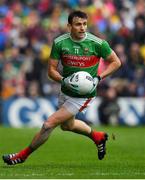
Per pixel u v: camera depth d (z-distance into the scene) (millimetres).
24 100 53375
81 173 24641
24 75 57906
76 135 46031
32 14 64250
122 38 62281
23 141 41281
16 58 59500
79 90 25922
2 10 65000
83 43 26000
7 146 38344
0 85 57594
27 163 28891
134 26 63812
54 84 56781
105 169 26266
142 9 66188
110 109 54906
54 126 26375
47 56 59719
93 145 39594
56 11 65125
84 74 25922
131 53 60500
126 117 55188
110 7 67000
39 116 53344
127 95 57594
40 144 26531
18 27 62750
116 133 47875
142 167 27297
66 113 26344
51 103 53656
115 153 34500
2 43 61750
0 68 58469
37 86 56969
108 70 26453
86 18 25797
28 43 60688
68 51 26031
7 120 53000
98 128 51594
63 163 29047
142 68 60000
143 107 55469
